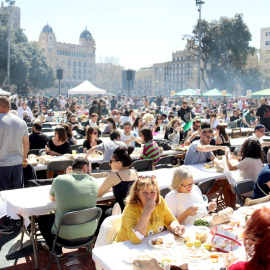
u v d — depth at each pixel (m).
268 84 65.50
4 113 5.07
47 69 66.44
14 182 5.21
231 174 5.49
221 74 50.81
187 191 3.78
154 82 131.00
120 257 2.69
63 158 6.64
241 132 12.62
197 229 3.18
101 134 10.63
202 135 6.48
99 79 138.12
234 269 1.88
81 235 3.77
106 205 4.68
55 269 4.06
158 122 11.13
